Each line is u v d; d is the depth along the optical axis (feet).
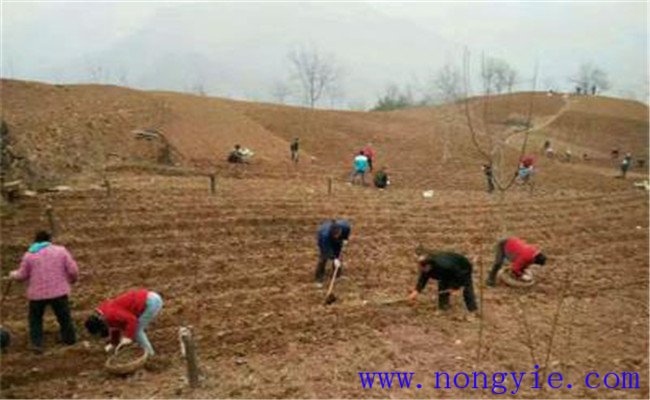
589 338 30.55
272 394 24.09
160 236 43.06
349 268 40.04
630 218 61.82
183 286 35.58
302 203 56.29
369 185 83.76
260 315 32.01
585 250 48.52
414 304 34.30
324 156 111.45
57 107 86.69
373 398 23.97
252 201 54.75
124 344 26.23
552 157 138.82
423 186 87.10
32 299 27.14
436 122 159.94
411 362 27.27
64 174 60.39
